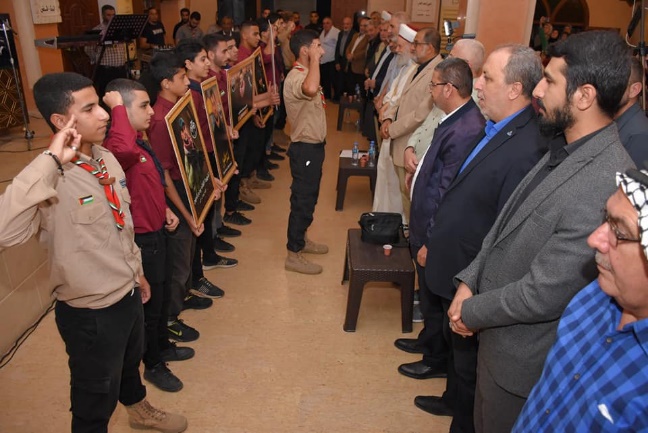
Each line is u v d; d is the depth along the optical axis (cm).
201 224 270
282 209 475
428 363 262
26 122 472
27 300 286
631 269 86
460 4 459
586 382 95
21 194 133
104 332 166
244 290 338
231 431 222
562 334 108
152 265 223
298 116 328
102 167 163
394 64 456
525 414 113
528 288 129
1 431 216
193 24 905
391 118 384
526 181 153
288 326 301
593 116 127
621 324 94
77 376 170
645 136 189
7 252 268
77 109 151
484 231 190
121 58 670
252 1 1291
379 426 229
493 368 147
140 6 853
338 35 948
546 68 133
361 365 269
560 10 1026
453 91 229
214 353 274
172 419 220
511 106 180
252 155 476
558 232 126
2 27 462
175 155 241
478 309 144
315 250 388
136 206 212
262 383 253
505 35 399
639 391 85
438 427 230
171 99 253
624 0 995
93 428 176
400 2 884
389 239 313
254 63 434
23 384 245
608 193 120
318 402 242
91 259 159
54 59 616
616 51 122
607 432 88
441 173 237
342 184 469
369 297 334
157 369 246
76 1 687
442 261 202
